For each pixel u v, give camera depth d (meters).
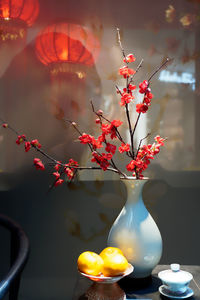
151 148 1.81
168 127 2.31
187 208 2.31
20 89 2.34
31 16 2.32
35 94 2.33
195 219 2.31
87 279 1.86
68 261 2.34
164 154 2.31
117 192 2.31
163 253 2.32
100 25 2.30
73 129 2.32
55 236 2.34
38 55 2.33
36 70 2.33
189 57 2.29
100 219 2.33
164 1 2.29
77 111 2.32
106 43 2.30
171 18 2.29
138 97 2.30
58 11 2.31
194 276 1.87
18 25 2.32
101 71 2.31
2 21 2.32
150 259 1.76
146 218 1.80
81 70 2.32
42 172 2.33
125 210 1.82
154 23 2.30
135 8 2.30
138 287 1.77
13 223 1.69
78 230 2.33
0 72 2.34
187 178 2.31
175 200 2.32
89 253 1.69
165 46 2.30
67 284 2.33
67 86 2.32
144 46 2.30
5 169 2.34
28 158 2.34
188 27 2.29
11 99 2.34
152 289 1.76
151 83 2.30
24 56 2.33
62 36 2.31
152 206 2.33
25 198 2.34
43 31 2.32
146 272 1.78
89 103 2.31
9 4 2.31
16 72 2.33
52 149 2.33
